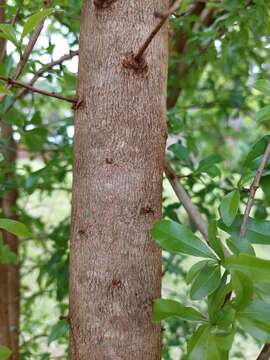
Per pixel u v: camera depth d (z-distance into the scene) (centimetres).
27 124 111
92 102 60
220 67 152
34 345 144
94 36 60
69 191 138
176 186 79
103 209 59
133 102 59
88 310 58
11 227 61
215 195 126
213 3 125
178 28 129
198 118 193
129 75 59
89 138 60
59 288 119
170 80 137
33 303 165
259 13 104
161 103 61
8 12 107
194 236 54
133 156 59
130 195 59
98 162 59
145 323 58
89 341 58
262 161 63
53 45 104
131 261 58
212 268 52
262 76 131
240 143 200
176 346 143
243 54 134
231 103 156
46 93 62
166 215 113
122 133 59
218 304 49
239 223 64
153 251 59
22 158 191
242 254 47
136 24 59
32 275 206
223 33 120
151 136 60
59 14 119
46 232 170
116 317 58
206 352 48
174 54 138
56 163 112
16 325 143
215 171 94
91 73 60
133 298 58
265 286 49
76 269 60
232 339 48
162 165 61
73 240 61
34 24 61
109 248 58
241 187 65
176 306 51
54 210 197
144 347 58
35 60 102
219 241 52
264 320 47
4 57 116
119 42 59
